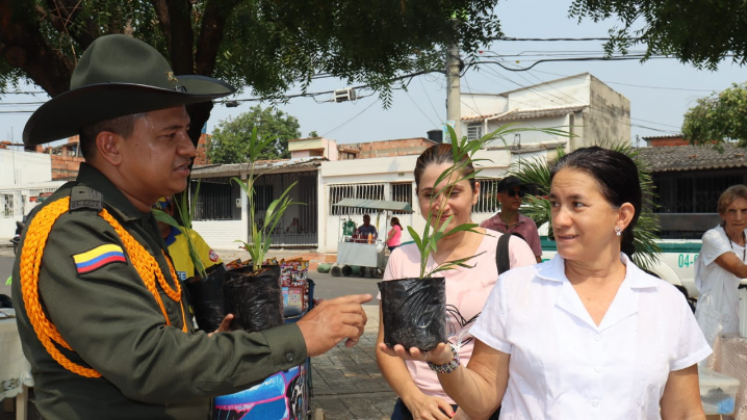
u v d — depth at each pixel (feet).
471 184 7.97
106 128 5.16
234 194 71.26
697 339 5.55
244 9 17.44
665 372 5.33
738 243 13.75
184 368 4.31
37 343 4.85
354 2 15.60
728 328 13.55
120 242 4.88
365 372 18.93
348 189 63.31
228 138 121.39
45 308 4.63
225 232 70.18
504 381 5.87
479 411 5.75
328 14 16.12
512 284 5.83
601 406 5.18
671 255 26.89
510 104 85.92
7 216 98.68
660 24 17.54
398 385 7.38
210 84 6.13
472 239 8.00
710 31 17.17
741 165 48.37
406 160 59.88
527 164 28.58
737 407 11.82
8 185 98.12
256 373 4.57
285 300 10.28
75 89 4.78
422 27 16.20
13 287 4.86
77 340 4.33
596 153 5.45
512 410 5.68
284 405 6.79
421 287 5.21
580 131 73.26
